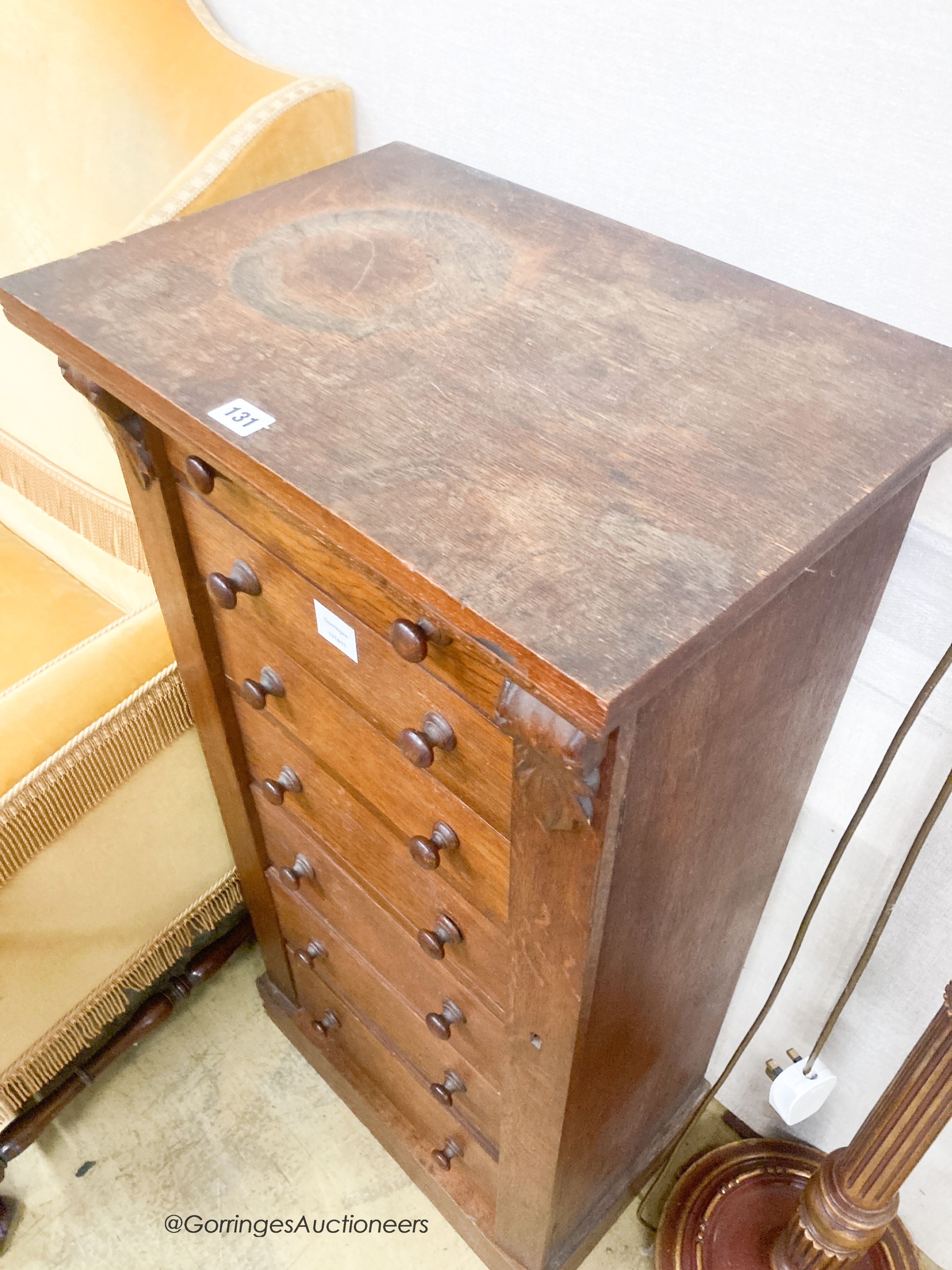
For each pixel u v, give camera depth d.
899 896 0.86
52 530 1.30
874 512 0.54
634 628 0.43
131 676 0.97
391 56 0.88
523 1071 0.78
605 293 0.68
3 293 0.66
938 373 0.61
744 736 0.64
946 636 0.75
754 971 1.12
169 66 0.94
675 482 0.52
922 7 0.57
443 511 0.49
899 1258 1.07
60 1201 1.20
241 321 0.63
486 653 0.45
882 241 0.67
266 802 0.98
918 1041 0.82
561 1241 1.05
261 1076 1.32
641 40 0.71
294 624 0.71
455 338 0.63
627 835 0.56
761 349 0.63
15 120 1.04
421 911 0.82
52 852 0.96
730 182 0.72
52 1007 1.07
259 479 0.53
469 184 0.81
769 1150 1.16
